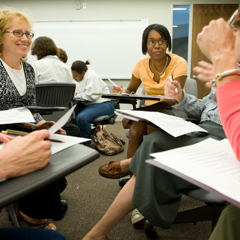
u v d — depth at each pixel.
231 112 0.39
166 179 0.68
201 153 0.47
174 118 0.79
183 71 1.40
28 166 0.35
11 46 1.02
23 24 1.03
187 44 4.11
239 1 3.89
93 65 4.19
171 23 3.99
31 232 0.49
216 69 0.43
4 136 0.51
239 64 0.70
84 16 4.00
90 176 1.70
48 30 4.05
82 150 0.46
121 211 0.73
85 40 4.09
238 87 0.40
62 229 1.08
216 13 3.94
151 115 0.75
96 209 1.25
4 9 1.05
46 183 0.34
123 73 4.20
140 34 4.05
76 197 1.39
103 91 2.56
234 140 0.38
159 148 0.69
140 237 1.01
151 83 1.53
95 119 2.35
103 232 0.75
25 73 1.15
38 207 0.95
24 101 1.12
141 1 3.93
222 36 0.42
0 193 0.30
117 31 4.05
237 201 0.30
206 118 0.89
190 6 3.93
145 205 0.65
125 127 1.20
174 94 0.86
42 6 3.97
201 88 3.99
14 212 0.93
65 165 0.38
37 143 0.37
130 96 0.98
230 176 0.37
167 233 1.04
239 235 0.34
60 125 0.52
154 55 1.41
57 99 1.59
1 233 0.49
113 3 3.95
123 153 2.26
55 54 2.08
